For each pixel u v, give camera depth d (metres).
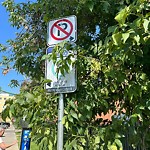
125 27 1.63
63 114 1.91
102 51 2.11
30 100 1.86
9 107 1.84
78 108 2.01
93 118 2.36
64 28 2.00
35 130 2.01
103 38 2.54
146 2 1.58
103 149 1.95
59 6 2.45
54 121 2.04
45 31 2.95
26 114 1.92
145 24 1.47
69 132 2.00
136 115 1.92
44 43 2.98
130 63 2.07
